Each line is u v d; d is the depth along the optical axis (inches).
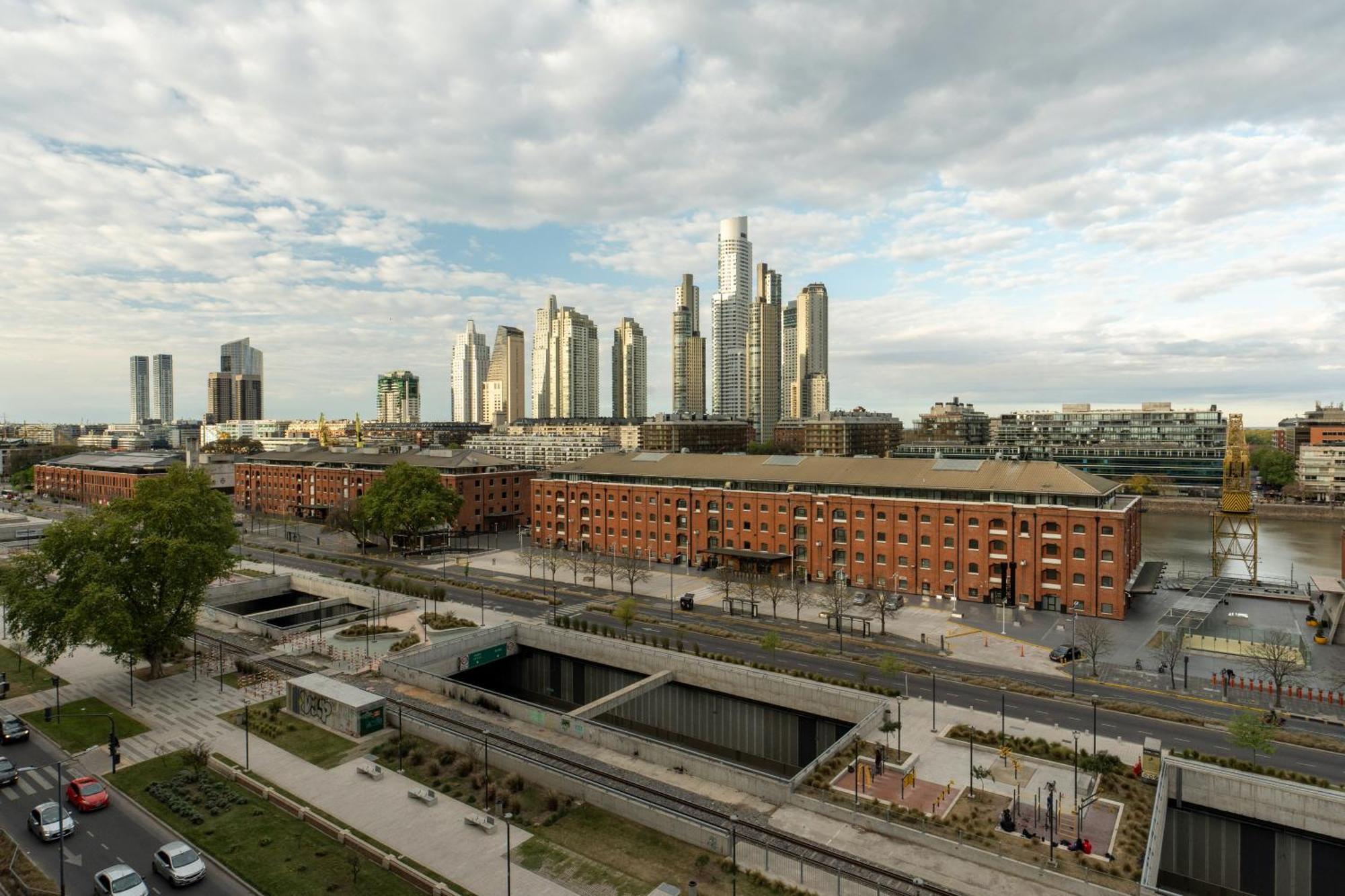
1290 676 3157.0
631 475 6038.4
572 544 6358.3
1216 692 2977.4
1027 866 1772.9
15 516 7775.6
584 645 3572.8
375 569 5324.8
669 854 1910.7
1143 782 2188.7
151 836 1982.0
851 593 4547.2
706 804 2143.2
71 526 3142.2
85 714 2817.4
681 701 3287.4
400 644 3641.7
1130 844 1881.2
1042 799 2108.8
